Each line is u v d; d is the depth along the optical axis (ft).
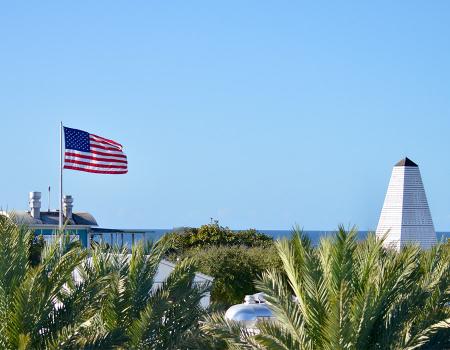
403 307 54.49
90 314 60.18
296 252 57.11
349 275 53.47
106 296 62.69
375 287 53.31
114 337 54.75
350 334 50.83
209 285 66.54
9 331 53.67
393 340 52.95
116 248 66.28
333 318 50.75
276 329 53.36
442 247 62.49
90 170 146.82
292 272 56.70
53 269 57.47
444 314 55.42
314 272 54.24
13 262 56.34
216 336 55.21
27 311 53.67
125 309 62.69
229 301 149.69
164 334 60.80
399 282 54.03
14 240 57.11
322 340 52.65
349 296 52.65
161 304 59.62
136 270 64.23
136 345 58.85
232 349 54.90
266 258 150.92
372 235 55.83
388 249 59.62
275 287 55.83
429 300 57.57
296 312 54.49
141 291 63.72
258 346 54.54
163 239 67.62
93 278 60.64
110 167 147.84
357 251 56.44
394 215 160.25
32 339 54.03
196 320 62.85
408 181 160.66
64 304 58.39
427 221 159.94
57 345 52.44
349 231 54.34
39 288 55.31
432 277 57.98
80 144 146.82
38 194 191.93
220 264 149.48
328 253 55.62
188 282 64.69
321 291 53.93
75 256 58.34
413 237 158.40
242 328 55.77
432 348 54.80
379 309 52.75
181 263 65.82
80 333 56.90
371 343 53.36
